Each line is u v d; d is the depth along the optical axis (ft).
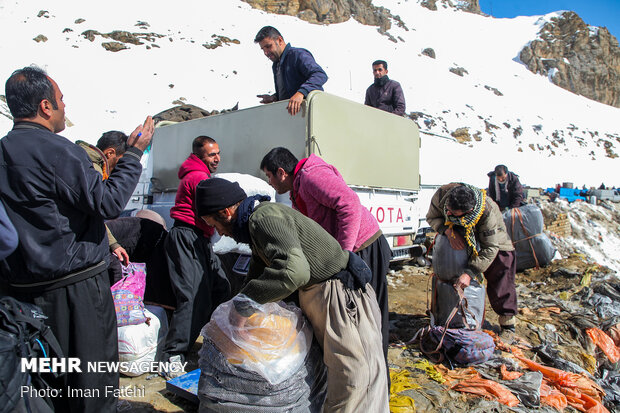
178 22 184.44
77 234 7.17
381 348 7.57
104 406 7.47
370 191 18.30
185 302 11.59
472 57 258.78
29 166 6.66
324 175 9.17
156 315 11.97
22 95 7.01
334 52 205.57
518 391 11.14
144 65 138.21
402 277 23.25
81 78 117.39
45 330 6.72
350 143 16.39
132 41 152.66
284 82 16.30
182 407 9.64
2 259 6.49
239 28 196.34
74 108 100.48
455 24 299.99
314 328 7.62
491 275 14.82
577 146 181.37
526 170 146.30
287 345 7.11
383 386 7.31
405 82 196.44
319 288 7.36
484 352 12.49
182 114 29.50
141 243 13.61
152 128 8.17
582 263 25.18
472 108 186.39
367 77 187.93
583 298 20.11
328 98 15.16
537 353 14.03
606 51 282.15
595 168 164.76
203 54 160.56
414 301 18.94
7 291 7.13
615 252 61.93
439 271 13.62
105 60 133.80
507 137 168.66
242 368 6.86
